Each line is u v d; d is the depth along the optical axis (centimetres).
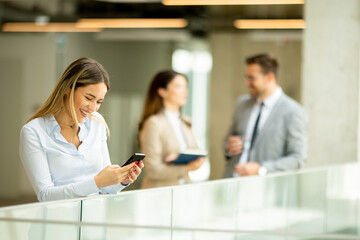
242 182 383
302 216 452
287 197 434
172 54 1706
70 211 270
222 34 1433
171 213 323
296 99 1411
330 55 805
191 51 1720
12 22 1395
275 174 418
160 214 316
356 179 537
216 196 360
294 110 571
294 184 441
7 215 244
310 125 822
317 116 819
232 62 1431
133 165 299
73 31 1470
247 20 1300
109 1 1148
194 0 1098
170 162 499
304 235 340
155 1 1121
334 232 495
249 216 392
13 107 1444
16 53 1444
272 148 569
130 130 1653
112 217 288
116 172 293
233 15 1255
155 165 494
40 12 1288
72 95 302
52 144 306
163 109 516
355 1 798
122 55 1616
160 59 1697
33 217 254
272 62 579
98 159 324
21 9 1264
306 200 456
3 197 1401
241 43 1428
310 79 814
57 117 311
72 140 313
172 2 1127
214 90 1441
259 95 583
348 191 523
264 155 570
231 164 585
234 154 571
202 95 1744
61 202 266
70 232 270
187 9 1206
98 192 314
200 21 1338
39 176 299
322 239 343
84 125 321
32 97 1444
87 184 291
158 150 498
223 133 1437
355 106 813
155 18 1310
